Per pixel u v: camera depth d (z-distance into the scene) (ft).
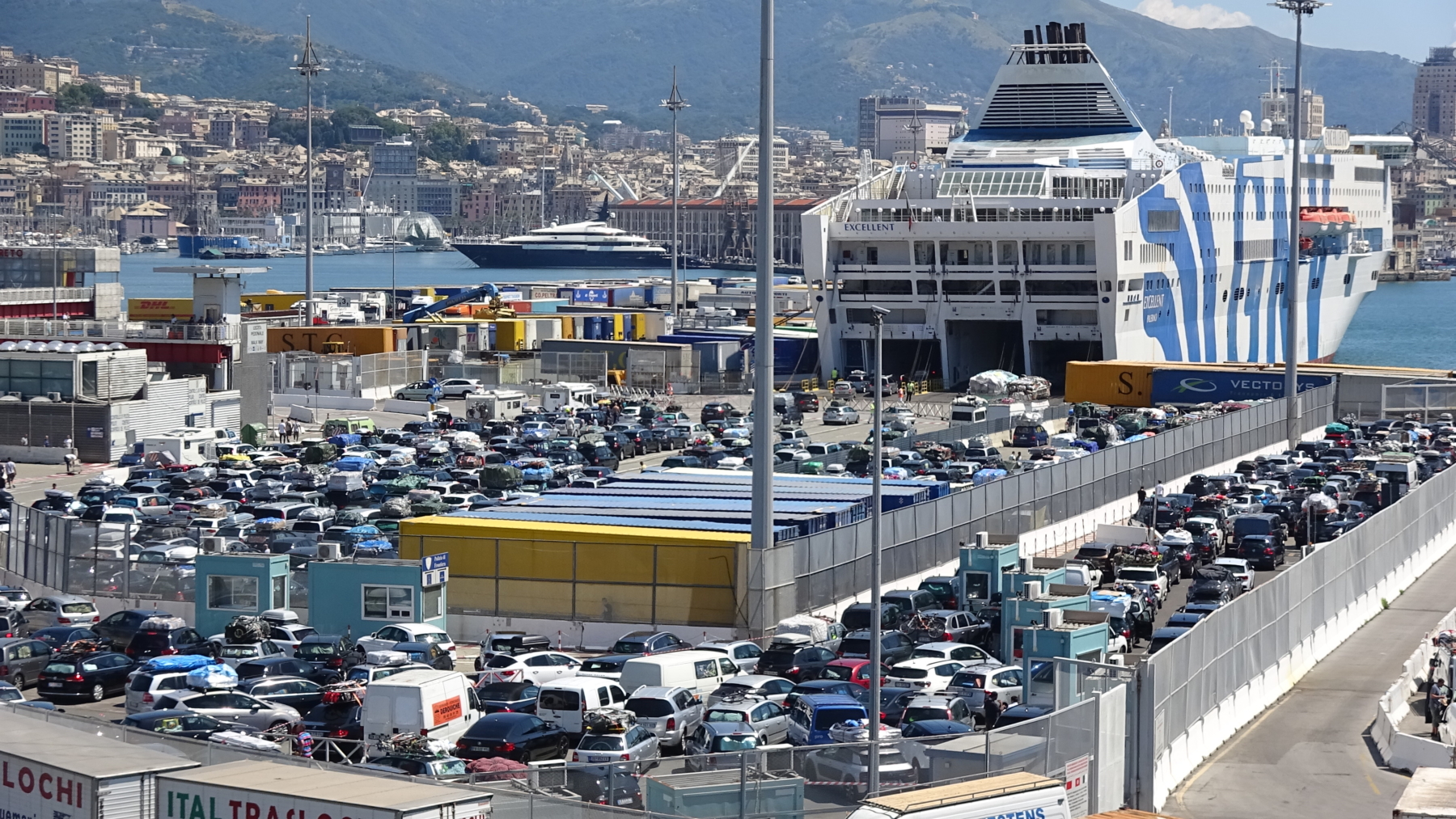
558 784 210.59
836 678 316.40
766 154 375.45
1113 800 249.75
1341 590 398.62
